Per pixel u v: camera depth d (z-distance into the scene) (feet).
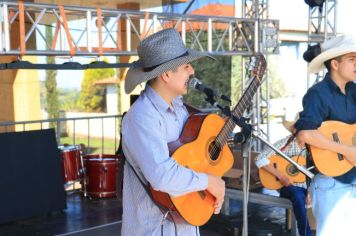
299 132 8.41
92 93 86.99
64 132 65.21
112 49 16.70
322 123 8.41
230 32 20.13
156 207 5.97
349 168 8.34
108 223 15.71
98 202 18.33
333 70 8.45
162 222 5.99
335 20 21.58
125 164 6.15
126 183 6.14
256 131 7.92
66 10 14.79
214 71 48.47
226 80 48.70
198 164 6.45
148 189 5.90
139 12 16.63
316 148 8.34
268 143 8.11
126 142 5.74
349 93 8.54
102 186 18.61
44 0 25.84
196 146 6.46
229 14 24.67
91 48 15.55
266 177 13.42
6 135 15.52
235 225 13.52
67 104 87.66
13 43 22.29
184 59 5.74
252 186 14.79
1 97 28.55
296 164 8.42
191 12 25.14
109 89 82.38
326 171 8.31
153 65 5.76
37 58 28.96
